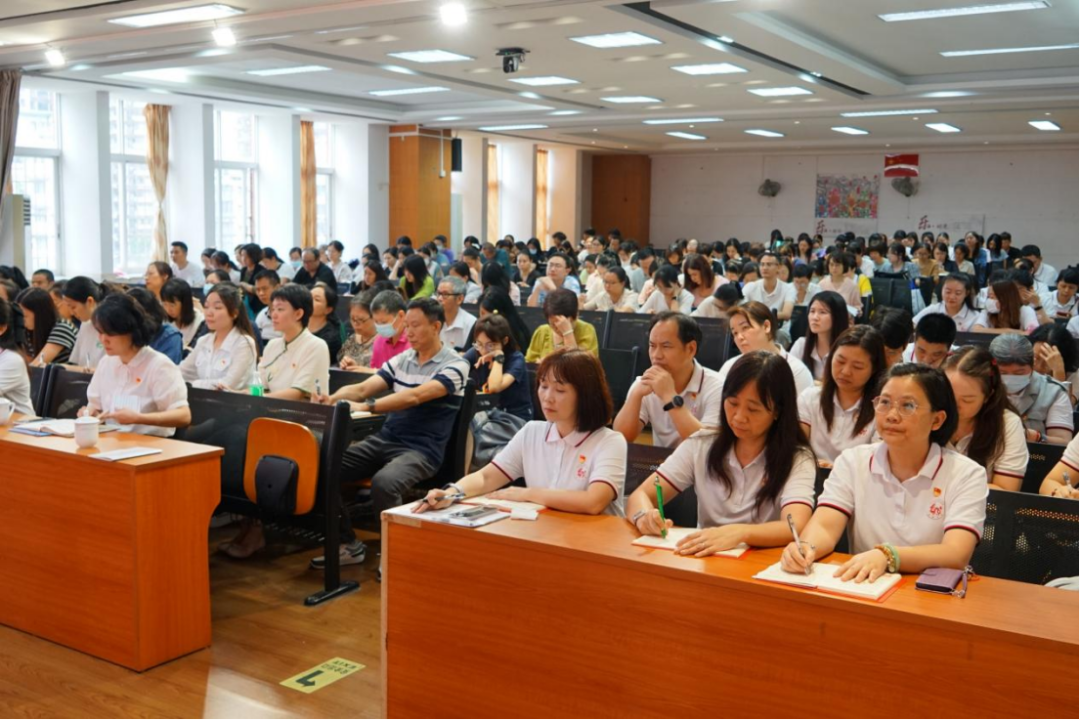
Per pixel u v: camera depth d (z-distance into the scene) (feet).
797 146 62.75
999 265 45.57
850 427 10.47
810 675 6.45
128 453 10.90
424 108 47.60
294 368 15.44
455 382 14.05
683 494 9.34
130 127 40.88
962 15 25.05
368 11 22.74
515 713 7.72
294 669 10.78
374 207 50.75
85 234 38.68
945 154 62.95
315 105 42.68
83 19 24.14
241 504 13.39
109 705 9.90
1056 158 59.93
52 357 19.06
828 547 7.31
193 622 11.15
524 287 33.83
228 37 25.22
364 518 14.66
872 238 41.04
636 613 7.10
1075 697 5.61
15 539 11.64
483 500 8.85
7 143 32.17
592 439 9.21
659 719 7.06
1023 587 6.61
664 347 11.03
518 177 65.10
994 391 9.48
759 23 24.64
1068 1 23.38
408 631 8.25
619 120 47.24
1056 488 9.34
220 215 45.50
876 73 32.76
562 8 22.30
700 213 71.36
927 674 6.05
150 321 13.71
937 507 7.39
